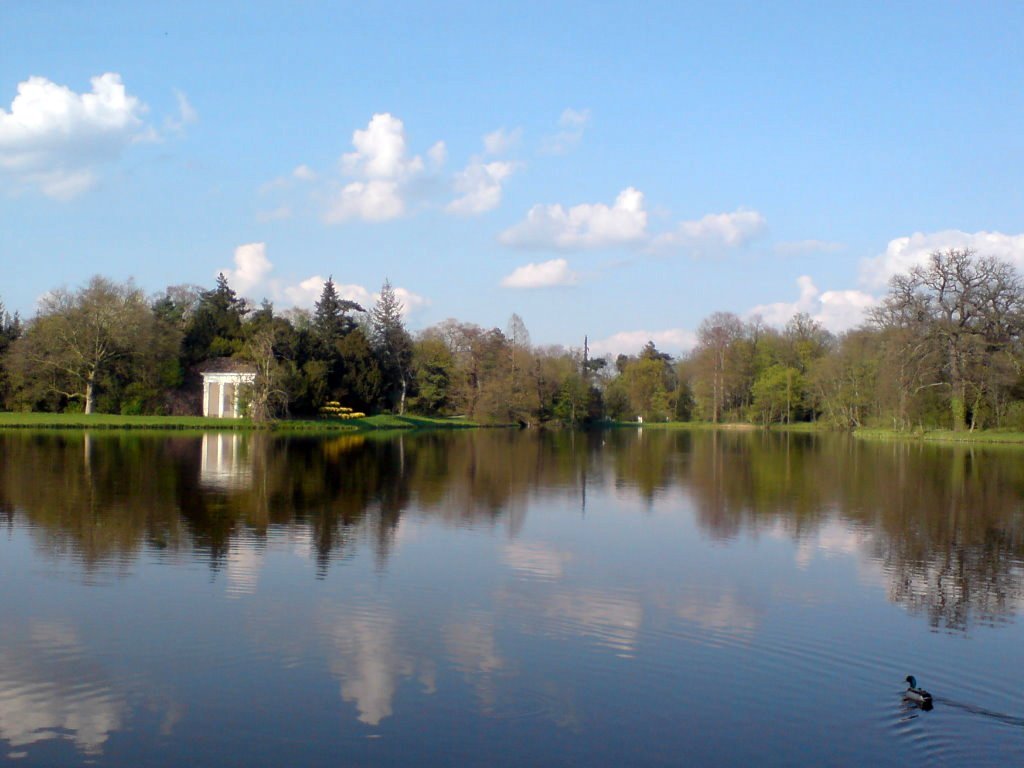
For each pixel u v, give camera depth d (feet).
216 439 208.03
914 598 59.57
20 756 33.96
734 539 80.07
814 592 60.64
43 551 67.46
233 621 50.21
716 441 264.72
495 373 362.53
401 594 57.06
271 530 78.64
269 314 362.74
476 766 33.94
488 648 46.80
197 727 36.68
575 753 35.22
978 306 252.21
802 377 372.99
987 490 121.80
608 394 429.38
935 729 38.24
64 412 272.92
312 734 36.22
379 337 371.15
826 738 37.19
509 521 88.02
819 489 122.01
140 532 76.13
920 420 272.92
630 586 60.95
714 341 398.62
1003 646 49.42
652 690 41.78
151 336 277.23
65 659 43.86
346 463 150.10
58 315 263.08
